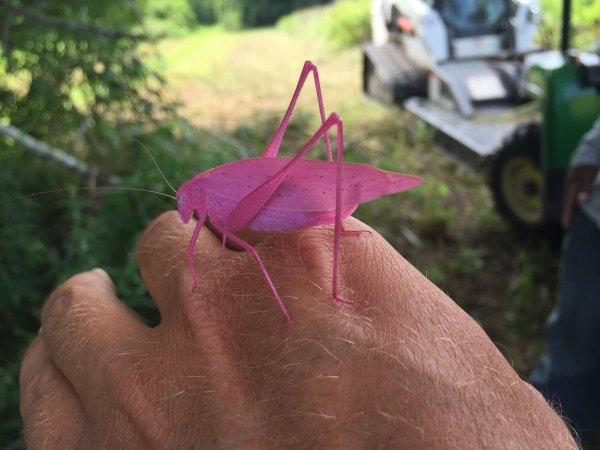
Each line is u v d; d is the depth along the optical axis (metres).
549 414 0.08
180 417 0.09
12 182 0.40
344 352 0.08
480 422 0.07
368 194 0.10
